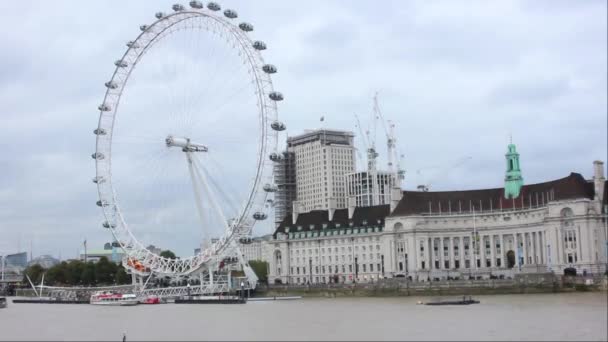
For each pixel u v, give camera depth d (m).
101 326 148.38
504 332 117.25
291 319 150.38
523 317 137.88
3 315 190.75
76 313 192.50
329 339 116.12
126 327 144.25
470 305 172.62
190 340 120.25
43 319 172.00
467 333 117.44
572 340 107.38
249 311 177.62
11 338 129.38
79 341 122.94
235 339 119.69
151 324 149.38
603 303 162.62
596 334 112.38
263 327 136.12
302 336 120.81
